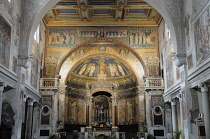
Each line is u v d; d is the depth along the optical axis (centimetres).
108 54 3362
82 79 3916
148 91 2983
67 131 3569
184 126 1925
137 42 3141
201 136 1677
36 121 2870
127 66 3384
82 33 3141
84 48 3372
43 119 2880
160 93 2972
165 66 2844
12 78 1839
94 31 3148
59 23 3150
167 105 2942
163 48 2902
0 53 1630
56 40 3119
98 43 3384
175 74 2384
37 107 2902
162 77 3019
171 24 2031
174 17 2033
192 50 1825
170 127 2883
